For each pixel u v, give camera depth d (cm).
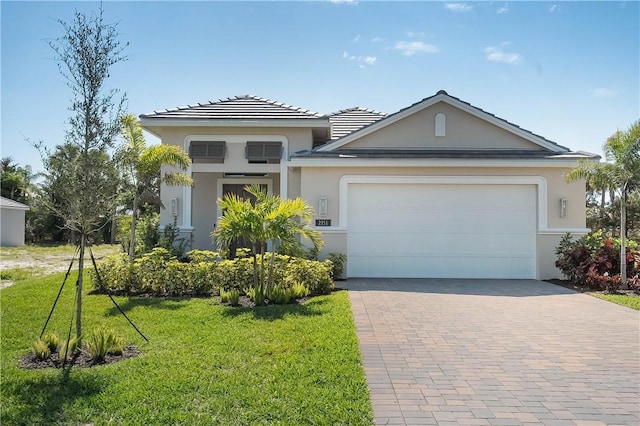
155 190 1499
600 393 550
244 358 650
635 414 495
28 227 3950
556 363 657
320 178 1431
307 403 504
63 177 671
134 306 1010
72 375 595
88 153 674
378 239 1441
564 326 862
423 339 768
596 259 1270
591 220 2553
